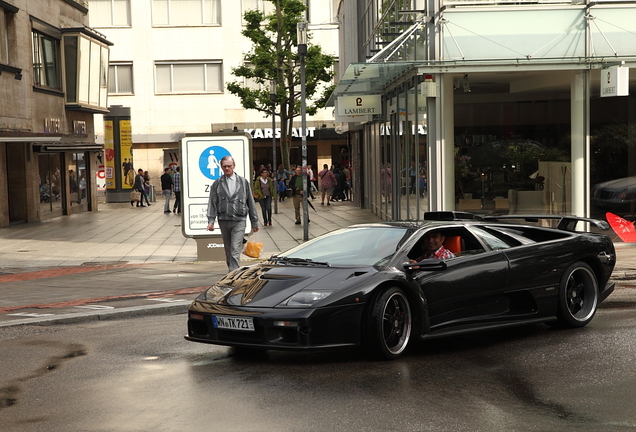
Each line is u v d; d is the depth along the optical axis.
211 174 15.88
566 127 16.94
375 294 6.76
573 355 6.96
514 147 16.95
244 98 41.88
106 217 31.36
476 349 7.34
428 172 16.41
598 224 8.76
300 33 19.86
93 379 6.52
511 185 16.88
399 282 6.89
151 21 53.59
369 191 30.45
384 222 7.98
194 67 53.91
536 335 7.95
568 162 16.91
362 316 6.69
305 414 5.29
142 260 16.44
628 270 12.49
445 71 16.03
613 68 15.48
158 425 5.15
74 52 31.45
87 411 5.55
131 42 53.56
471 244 7.76
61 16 31.81
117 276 13.86
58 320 9.62
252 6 53.75
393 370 6.51
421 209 17.19
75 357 7.48
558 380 6.12
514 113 16.97
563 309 8.06
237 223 12.09
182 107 53.84
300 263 7.41
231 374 6.52
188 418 5.29
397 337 7.00
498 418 5.14
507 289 7.67
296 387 6.02
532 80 16.91
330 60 41.44
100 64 34.34
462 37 16.16
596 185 16.77
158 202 43.53
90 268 15.23
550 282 7.99
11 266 15.95
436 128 16.28
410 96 17.88
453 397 5.67
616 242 16.56
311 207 33.50
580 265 8.27
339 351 7.34
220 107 53.94
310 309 6.48
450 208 16.52
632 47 16.27
